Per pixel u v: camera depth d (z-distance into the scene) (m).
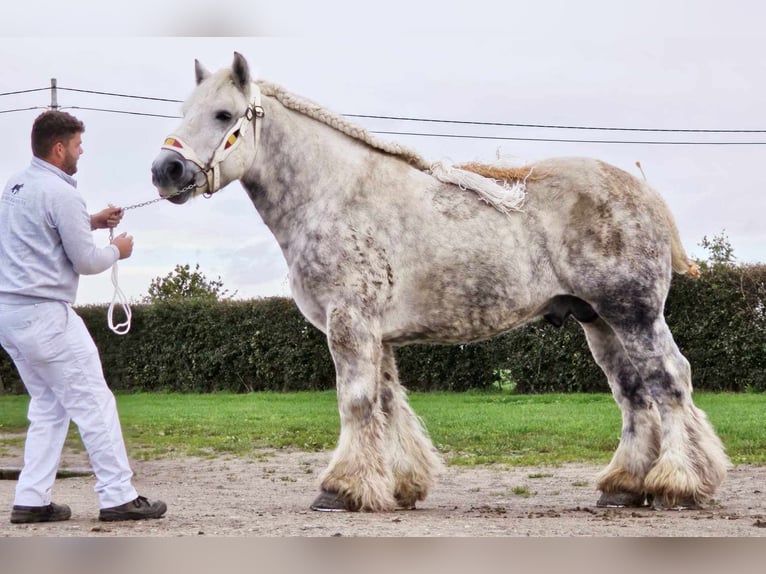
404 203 6.56
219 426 15.20
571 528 5.71
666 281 6.64
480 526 5.77
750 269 19.81
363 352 6.36
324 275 6.42
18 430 15.73
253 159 6.64
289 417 16.70
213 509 6.75
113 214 6.28
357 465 6.31
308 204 6.59
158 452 11.97
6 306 5.84
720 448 6.54
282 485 8.66
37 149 6.02
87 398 5.95
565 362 20.89
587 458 10.55
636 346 6.50
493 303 6.55
